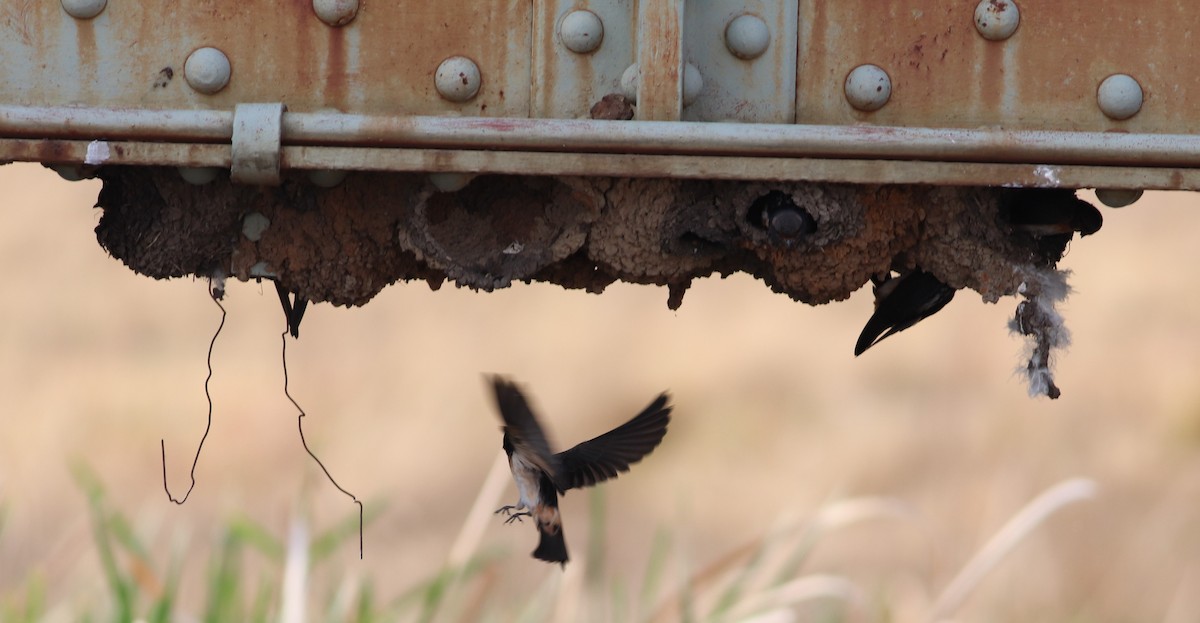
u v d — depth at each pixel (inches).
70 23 207.8
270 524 784.9
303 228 226.2
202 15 208.7
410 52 210.5
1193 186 204.1
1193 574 765.3
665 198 222.5
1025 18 211.2
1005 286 229.6
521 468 305.1
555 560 303.1
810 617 482.3
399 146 202.1
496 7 211.2
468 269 224.1
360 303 231.5
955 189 228.4
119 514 393.4
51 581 417.4
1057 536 802.8
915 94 212.4
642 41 202.5
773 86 212.5
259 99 209.3
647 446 285.0
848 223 221.5
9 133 200.4
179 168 221.0
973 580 396.2
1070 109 211.3
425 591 391.9
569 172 202.4
